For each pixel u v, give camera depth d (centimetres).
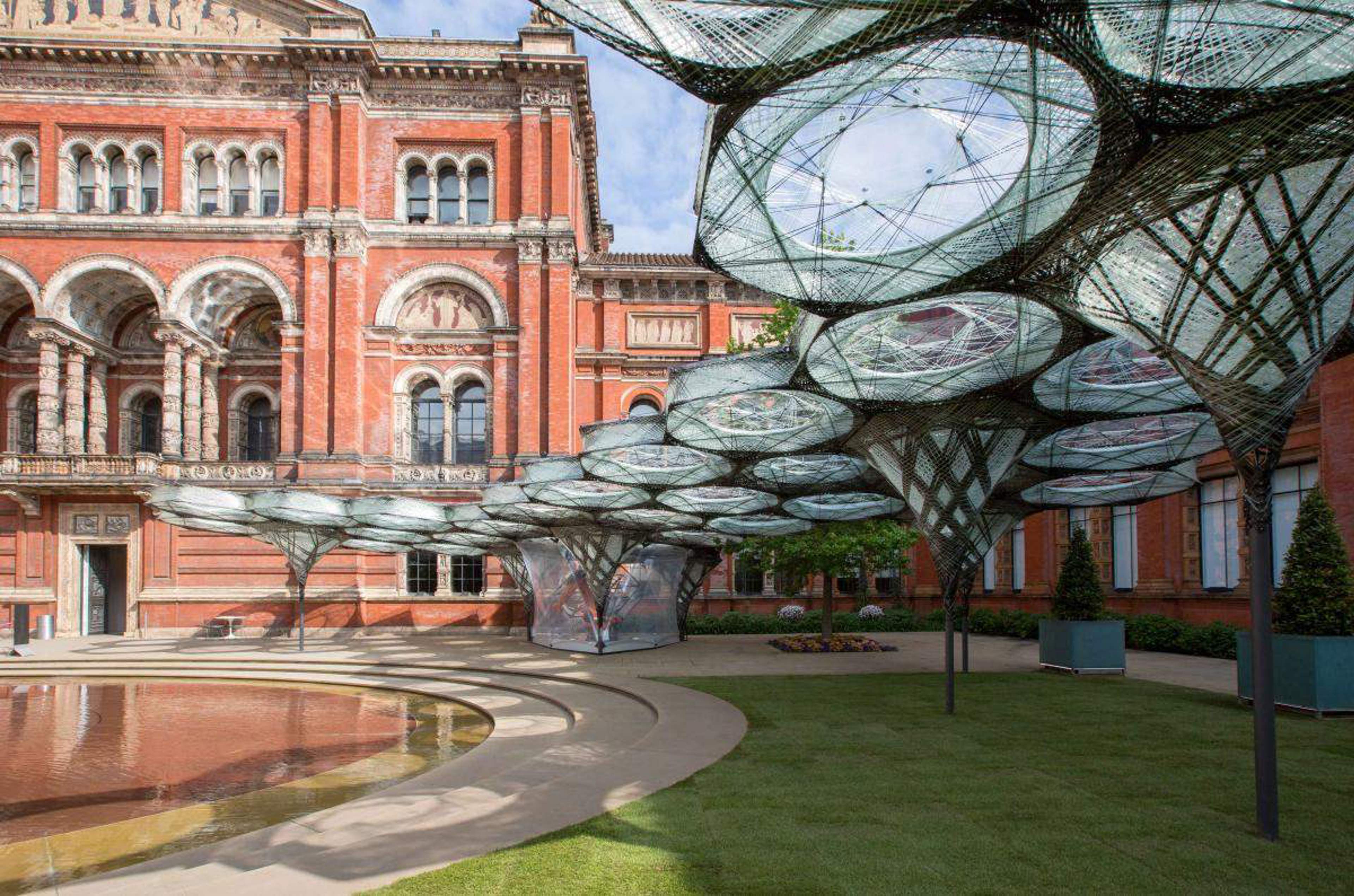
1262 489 714
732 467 1842
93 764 1127
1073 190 809
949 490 1369
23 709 1598
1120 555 2678
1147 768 900
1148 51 646
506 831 683
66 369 3322
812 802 768
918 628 3216
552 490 1919
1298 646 1234
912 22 622
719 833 677
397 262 3189
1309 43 634
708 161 800
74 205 3130
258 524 2333
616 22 641
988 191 932
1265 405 726
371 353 3141
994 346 1240
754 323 3719
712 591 3597
